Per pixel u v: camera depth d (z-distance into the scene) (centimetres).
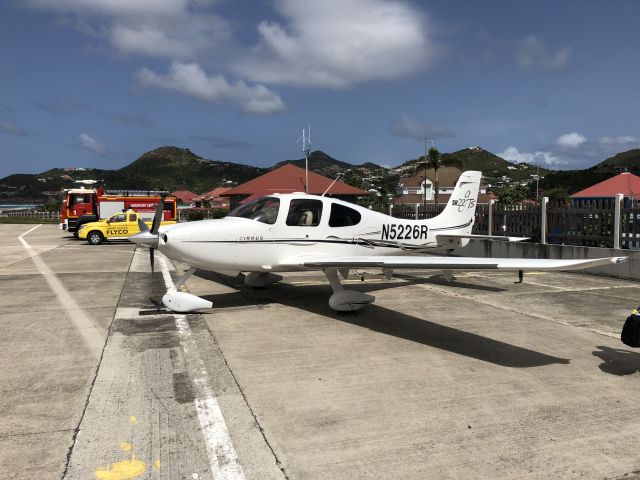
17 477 258
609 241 1052
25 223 4197
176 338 540
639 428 326
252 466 273
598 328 594
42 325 596
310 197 745
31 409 346
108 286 899
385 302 757
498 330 583
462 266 531
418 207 1844
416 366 450
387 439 307
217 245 671
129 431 314
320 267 667
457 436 312
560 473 269
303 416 340
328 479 261
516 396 379
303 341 532
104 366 443
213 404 359
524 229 1278
